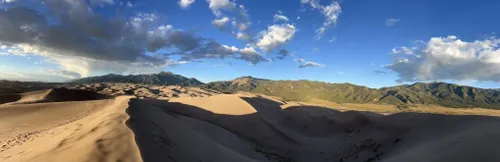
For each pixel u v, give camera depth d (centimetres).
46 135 1733
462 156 1403
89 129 1322
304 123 3784
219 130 2752
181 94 11438
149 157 1043
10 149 1491
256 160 2044
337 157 2525
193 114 3831
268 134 3269
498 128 1658
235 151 2098
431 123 2345
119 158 939
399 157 1833
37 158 955
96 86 12662
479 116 2181
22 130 2405
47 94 5634
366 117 3189
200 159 1361
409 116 2670
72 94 6166
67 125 2167
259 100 5134
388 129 2642
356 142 2719
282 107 4606
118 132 1208
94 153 924
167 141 1383
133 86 13275
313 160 2545
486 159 1291
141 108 2330
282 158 2592
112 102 4134
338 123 3516
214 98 4644
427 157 1598
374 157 2259
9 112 3266
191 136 1845
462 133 1811
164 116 2280
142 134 1281
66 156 918
